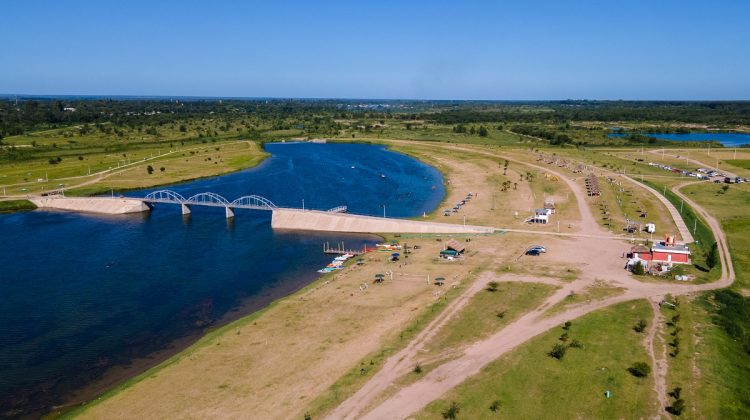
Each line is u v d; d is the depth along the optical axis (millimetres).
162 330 118438
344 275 148500
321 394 88250
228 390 90750
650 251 153500
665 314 116062
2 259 170625
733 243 174000
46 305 132750
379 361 98125
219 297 136875
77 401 91875
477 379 91000
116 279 150875
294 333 111750
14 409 89875
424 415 81750
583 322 111875
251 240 191500
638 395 86062
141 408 86500
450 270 148250
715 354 98562
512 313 117250
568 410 82500
